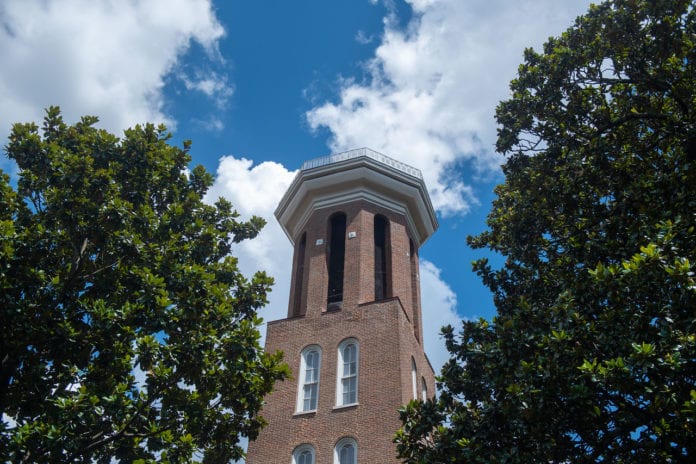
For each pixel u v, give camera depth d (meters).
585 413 14.15
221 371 17.80
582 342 15.06
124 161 20.23
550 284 19.19
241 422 18.86
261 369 18.17
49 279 16.83
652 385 13.36
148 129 21.28
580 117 20.23
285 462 27.38
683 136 17.59
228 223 22.41
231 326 18.27
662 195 16.73
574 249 18.02
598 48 20.19
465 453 15.10
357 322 31.36
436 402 18.17
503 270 20.84
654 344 13.49
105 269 17.84
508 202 21.98
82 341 16.14
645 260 14.13
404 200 38.72
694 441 13.05
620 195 17.98
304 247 38.09
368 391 28.53
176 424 17.09
